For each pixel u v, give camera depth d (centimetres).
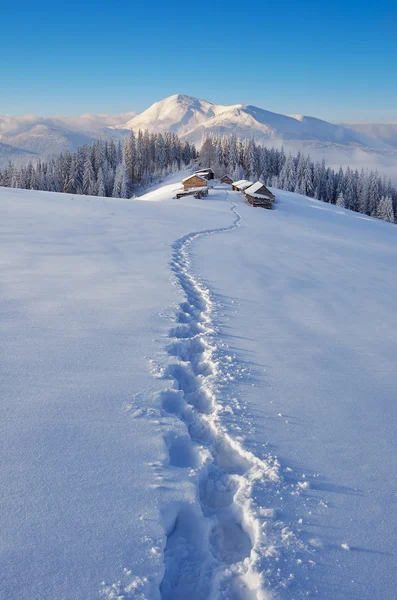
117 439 415
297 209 5841
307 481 390
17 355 589
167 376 568
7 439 398
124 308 856
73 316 778
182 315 866
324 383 613
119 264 1307
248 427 476
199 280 1234
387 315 1041
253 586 282
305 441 459
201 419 494
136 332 723
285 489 376
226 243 2162
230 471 419
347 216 6106
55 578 261
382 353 762
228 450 451
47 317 760
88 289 984
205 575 296
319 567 294
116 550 286
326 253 2142
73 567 270
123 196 9050
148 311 848
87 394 498
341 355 736
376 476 405
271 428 480
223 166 10662
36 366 561
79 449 394
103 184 9062
